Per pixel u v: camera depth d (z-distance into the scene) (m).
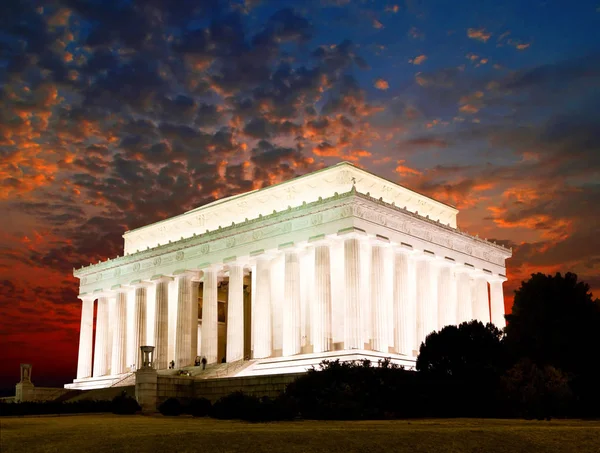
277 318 98.38
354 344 84.56
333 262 93.81
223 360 121.88
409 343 92.69
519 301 77.44
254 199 106.19
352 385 63.03
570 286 75.75
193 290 110.19
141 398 74.00
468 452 39.50
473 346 70.00
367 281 93.19
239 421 56.91
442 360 69.69
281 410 57.72
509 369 67.25
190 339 107.31
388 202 101.12
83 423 52.28
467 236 107.25
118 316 119.38
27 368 98.12
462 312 105.06
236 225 101.56
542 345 71.88
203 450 37.47
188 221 116.75
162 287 111.75
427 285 98.62
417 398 64.38
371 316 88.69
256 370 91.44
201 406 64.75
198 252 107.62
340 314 91.31
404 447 39.53
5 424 49.88
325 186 97.69
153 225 123.25
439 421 57.16
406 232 95.75
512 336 74.81
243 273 108.38
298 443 39.41
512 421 58.16
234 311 100.38
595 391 68.00
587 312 73.56
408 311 93.75
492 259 113.44
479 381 66.56
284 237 95.19
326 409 59.16
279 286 99.06
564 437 43.72
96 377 122.12
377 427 48.62
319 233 90.88
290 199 101.38
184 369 101.06
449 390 65.50
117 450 37.12
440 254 101.25
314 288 90.00
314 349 88.00
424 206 108.50
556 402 62.19
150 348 76.75
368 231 89.12
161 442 38.97
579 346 70.56
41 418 58.88
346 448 38.75
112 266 122.69
